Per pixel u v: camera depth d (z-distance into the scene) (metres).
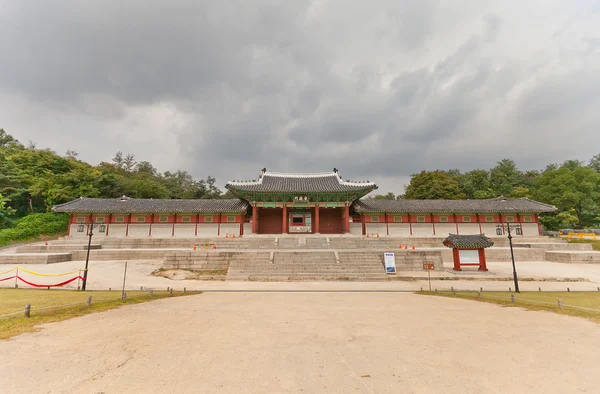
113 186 66.75
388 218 49.78
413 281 25.80
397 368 6.55
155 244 41.12
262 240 40.81
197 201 50.09
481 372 6.37
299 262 29.05
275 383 5.73
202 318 11.17
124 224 46.66
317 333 9.34
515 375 6.22
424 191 73.44
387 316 12.01
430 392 5.43
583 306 14.12
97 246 38.69
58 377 5.78
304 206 47.06
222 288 21.55
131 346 7.71
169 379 5.81
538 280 25.95
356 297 17.53
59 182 58.25
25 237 45.94
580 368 6.62
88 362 6.56
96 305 12.78
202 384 5.62
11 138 75.50
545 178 60.16
